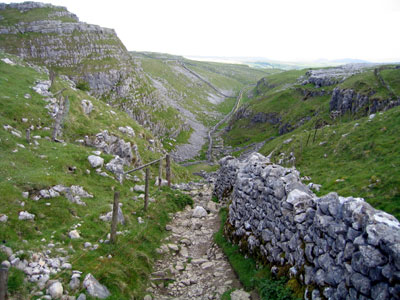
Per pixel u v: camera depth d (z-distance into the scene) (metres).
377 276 6.89
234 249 15.91
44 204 16.17
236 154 96.94
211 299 12.32
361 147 32.94
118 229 16.98
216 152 105.94
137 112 107.12
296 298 9.70
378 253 6.96
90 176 23.25
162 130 114.25
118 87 106.94
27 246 12.29
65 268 12.00
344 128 42.75
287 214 11.55
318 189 27.00
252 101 142.25
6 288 9.12
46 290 10.57
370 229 7.32
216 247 17.34
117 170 25.88
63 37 104.25
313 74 141.50
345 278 7.98
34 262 11.68
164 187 27.95
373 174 24.41
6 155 20.22
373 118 38.25
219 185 28.53
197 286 13.59
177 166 52.31
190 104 184.62
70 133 30.20
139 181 28.27
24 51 95.12
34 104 30.55
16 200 15.03
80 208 17.70
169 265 15.70
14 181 16.52
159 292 13.38
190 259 16.31
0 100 27.52
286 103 121.12
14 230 13.19
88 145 30.53
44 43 99.38
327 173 31.23
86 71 101.38
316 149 41.38
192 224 21.22
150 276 14.27
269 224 13.16
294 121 96.56
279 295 10.27
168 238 18.86
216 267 15.02
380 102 62.78
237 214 17.09
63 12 115.88
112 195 22.09
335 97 80.19
